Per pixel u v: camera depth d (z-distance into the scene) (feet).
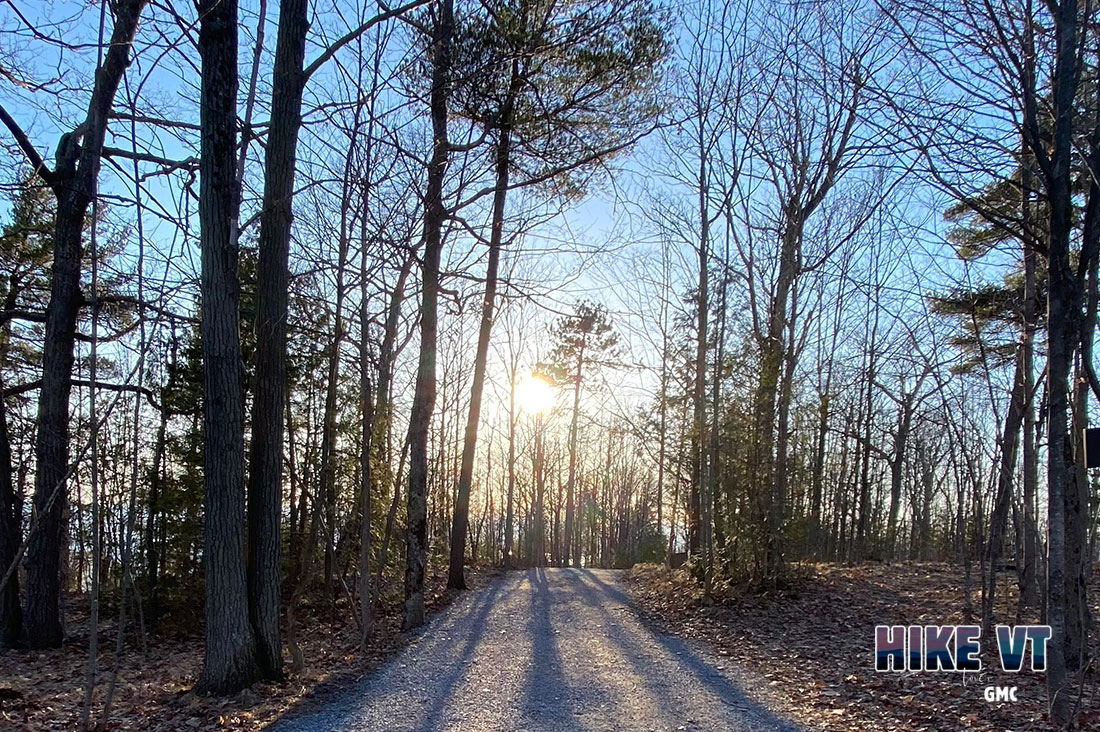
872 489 92.43
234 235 21.76
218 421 21.65
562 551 159.22
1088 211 16.48
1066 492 18.53
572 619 38.78
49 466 32.96
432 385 37.19
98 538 18.58
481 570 73.61
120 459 31.37
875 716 19.48
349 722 18.90
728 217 49.14
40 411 32.83
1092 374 20.11
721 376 42.98
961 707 19.77
